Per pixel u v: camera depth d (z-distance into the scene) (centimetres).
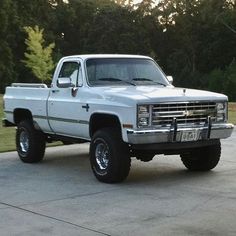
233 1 7488
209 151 1022
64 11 8400
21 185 947
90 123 980
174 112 920
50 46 6303
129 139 891
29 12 7269
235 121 2094
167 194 857
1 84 6494
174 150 969
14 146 1434
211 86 6269
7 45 6600
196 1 7981
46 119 1113
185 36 8019
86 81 1013
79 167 1130
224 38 7719
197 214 734
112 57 1063
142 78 1066
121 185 933
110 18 8012
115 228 677
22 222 712
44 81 6244
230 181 958
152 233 652
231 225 681
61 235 654
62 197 850
